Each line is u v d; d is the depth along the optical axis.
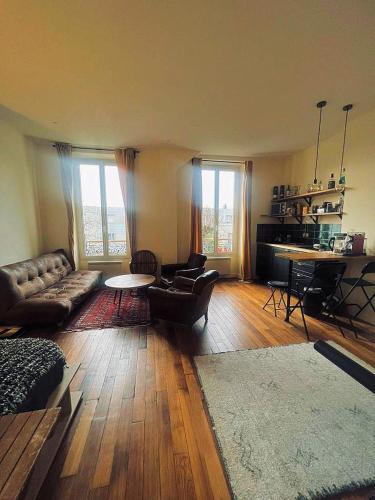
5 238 3.18
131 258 4.51
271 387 1.81
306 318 3.13
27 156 3.80
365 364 2.11
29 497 1.06
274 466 1.23
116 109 2.87
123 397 1.73
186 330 2.79
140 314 3.24
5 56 1.92
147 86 2.39
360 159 3.13
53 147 4.18
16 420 0.95
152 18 1.58
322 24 1.63
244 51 1.89
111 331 2.76
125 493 1.13
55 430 1.42
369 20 1.60
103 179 4.64
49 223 4.33
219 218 5.22
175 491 1.14
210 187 5.10
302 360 2.17
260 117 3.09
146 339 2.58
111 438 1.40
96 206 4.69
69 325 2.90
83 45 1.81
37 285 3.18
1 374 1.27
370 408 1.61
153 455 1.31
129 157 4.30
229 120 3.18
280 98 2.63
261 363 2.12
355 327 2.84
